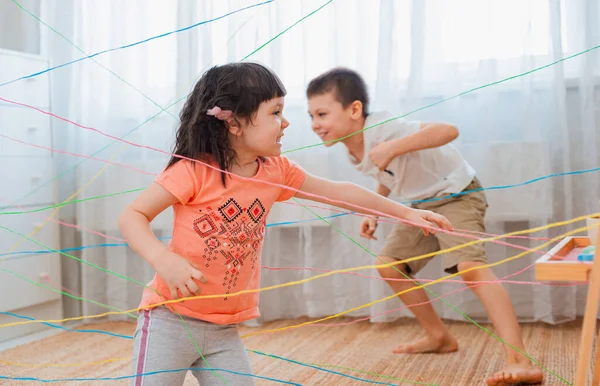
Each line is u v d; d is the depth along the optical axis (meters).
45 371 1.91
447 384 1.65
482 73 2.21
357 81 1.86
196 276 1.12
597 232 1.04
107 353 2.09
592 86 2.13
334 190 1.35
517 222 2.25
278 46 2.36
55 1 2.55
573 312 2.17
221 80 1.21
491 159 2.20
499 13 2.19
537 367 1.65
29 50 2.57
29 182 2.35
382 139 1.83
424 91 2.28
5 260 2.24
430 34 2.26
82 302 2.58
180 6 2.41
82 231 2.54
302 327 2.33
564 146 2.14
